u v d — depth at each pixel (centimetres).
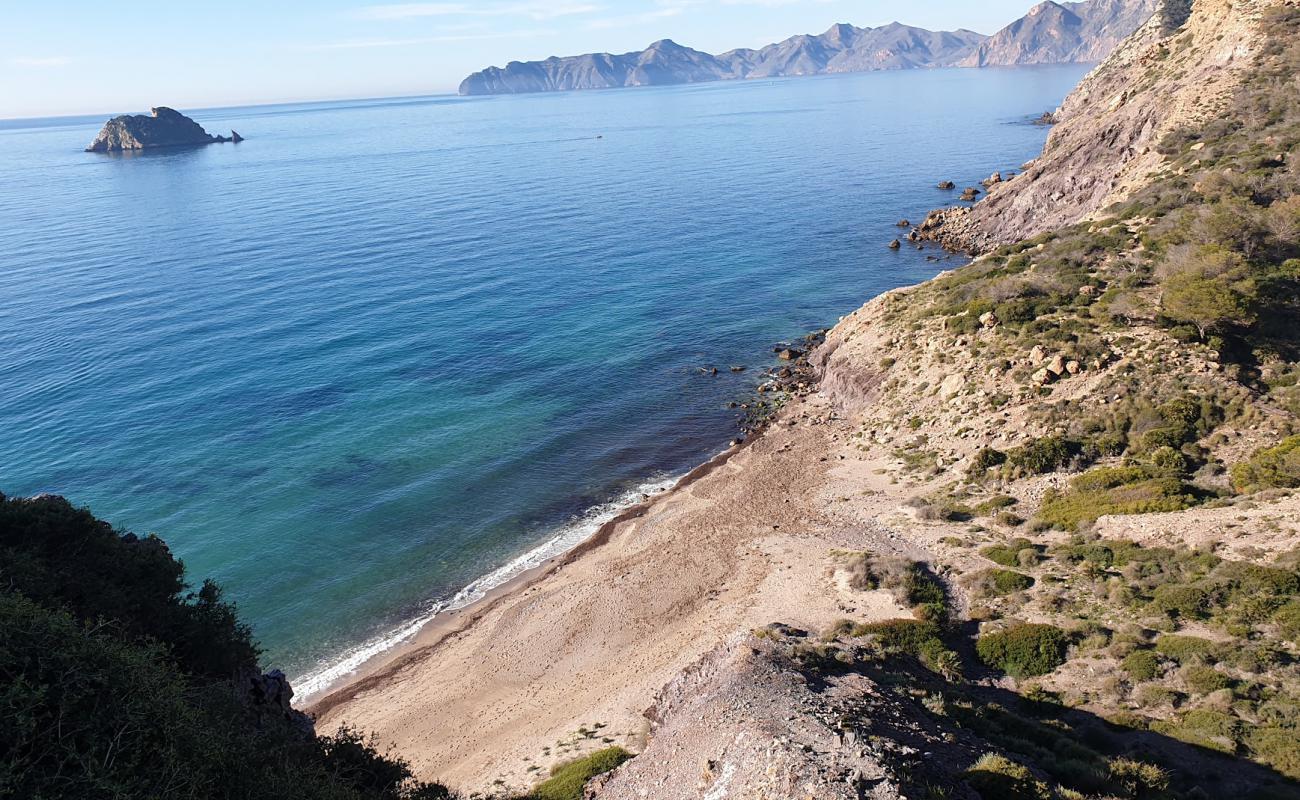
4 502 2402
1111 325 4866
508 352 7394
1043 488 3994
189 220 13675
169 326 7975
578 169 19262
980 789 1834
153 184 19050
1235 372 4206
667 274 9806
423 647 3694
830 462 5028
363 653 3694
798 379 6594
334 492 5044
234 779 1538
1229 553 2998
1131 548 3244
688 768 2133
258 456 5466
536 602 3912
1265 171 6075
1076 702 2500
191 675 2150
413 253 10975
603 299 8906
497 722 3133
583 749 2723
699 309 8506
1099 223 6756
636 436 5816
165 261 10619
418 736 3112
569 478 5256
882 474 4678
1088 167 9419
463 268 10194
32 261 10700
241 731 1802
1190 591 2825
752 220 12631
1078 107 16562
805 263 10125
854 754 1878
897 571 3444
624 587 3931
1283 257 5138
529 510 4884
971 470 4297
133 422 5919
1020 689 2652
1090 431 4188
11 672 1330
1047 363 4719
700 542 4269
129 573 2364
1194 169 6794
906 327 6131
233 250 11238
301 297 8969
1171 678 2494
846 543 3966
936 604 3169
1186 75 8894
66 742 1294
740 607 3522
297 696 3428
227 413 6088
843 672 2597
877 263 9988
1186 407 3991
